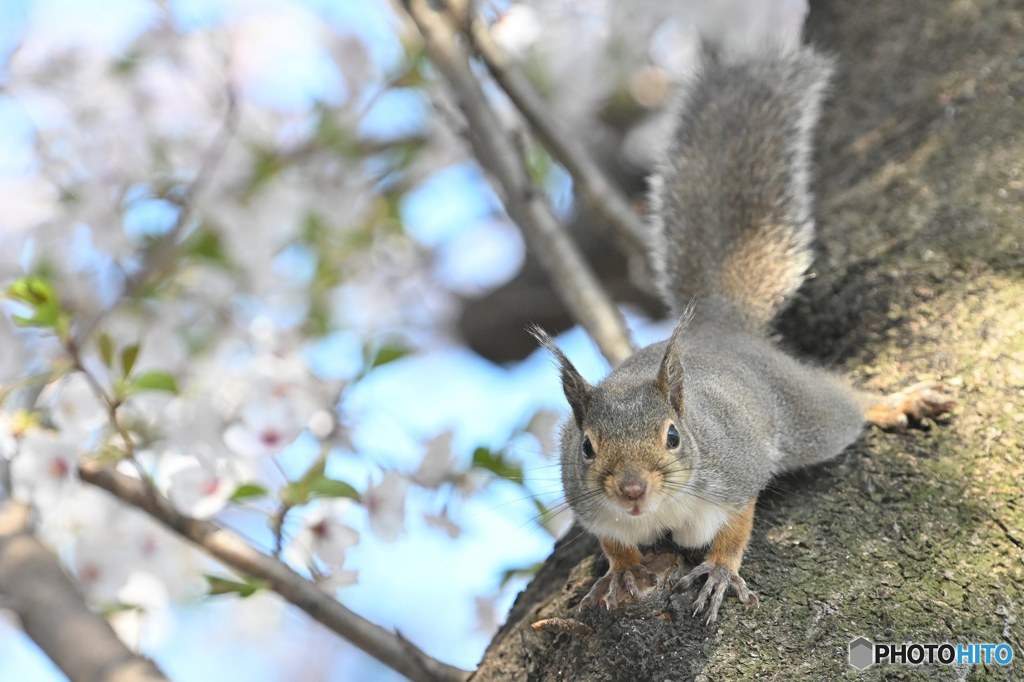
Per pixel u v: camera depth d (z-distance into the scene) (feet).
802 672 24.57
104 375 38.47
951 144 35.22
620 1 48.21
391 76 46.70
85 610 28.48
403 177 50.19
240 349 41.39
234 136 45.73
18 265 40.65
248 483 33.32
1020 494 27.53
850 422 30.40
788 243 36.52
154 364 37.81
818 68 40.47
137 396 35.27
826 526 27.96
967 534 26.99
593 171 43.57
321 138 46.47
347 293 49.55
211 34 46.57
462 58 42.27
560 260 40.22
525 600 30.94
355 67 46.37
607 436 29.37
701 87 41.68
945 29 38.50
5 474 35.22
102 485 32.48
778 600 26.17
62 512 36.68
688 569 27.84
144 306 41.65
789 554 27.45
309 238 46.03
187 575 38.65
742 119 40.34
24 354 36.60
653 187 40.04
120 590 35.83
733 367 32.91
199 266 42.37
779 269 36.27
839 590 26.12
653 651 25.54
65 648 27.50
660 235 39.17
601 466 29.12
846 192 36.37
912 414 30.01
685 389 31.40
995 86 35.96
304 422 33.40
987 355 30.45
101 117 43.96
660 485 28.66
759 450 30.66
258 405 33.47
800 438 31.22
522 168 41.16
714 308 36.37
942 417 29.76
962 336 31.24
